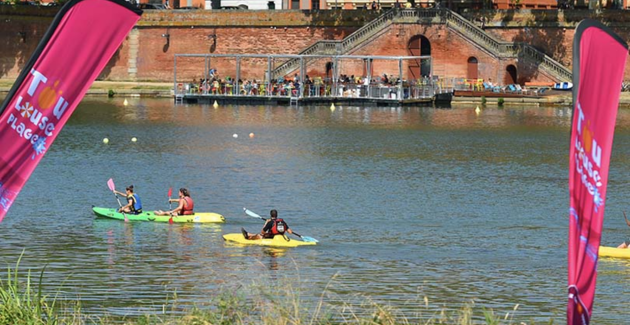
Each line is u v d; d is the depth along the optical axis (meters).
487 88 109.31
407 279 33.09
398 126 84.12
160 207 47.72
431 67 108.00
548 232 41.84
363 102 107.25
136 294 30.42
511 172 59.41
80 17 17.78
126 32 18.00
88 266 34.53
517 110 100.81
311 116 93.25
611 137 15.27
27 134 17.73
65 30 17.77
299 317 21.45
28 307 21.48
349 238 40.09
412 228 42.41
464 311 25.28
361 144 72.06
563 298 31.02
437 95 109.06
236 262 35.41
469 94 108.31
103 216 43.88
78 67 17.83
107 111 96.75
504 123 87.25
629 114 95.56
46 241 38.84
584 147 15.12
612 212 46.94
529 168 61.06
